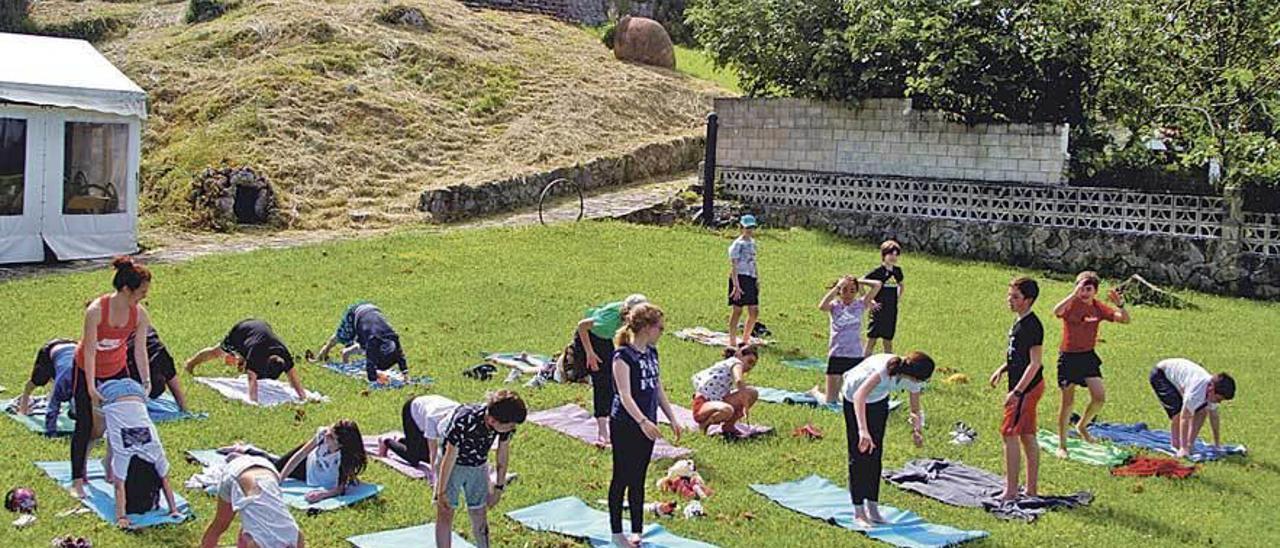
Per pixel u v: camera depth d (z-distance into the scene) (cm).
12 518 812
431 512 862
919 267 2189
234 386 1194
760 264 2116
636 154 2886
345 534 810
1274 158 2123
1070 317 1099
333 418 1096
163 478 823
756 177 2678
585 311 1652
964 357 1494
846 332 1226
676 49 4197
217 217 2323
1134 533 899
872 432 883
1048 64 2398
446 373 1295
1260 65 2295
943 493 967
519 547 805
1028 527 899
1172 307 1980
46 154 1945
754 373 1370
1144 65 2369
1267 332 1764
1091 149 2417
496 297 1711
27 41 2102
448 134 2848
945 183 2462
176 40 3180
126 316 867
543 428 1095
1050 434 1169
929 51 2442
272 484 727
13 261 1919
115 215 2038
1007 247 2372
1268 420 1269
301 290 1712
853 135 2588
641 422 803
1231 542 893
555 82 3231
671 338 1530
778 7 2688
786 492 952
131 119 2052
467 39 3409
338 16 3338
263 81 2848
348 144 2698
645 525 861
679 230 2441
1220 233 2192
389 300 1667
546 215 2470
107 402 831
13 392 1153
